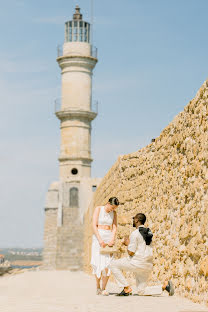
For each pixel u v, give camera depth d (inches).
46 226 2591.0
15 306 331.6
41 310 305.7
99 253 422.0
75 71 2768.2
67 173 2721.5
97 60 2812.5
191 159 380.5
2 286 624.1
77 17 2834.6
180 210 405.4
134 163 601.0
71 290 521.3
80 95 2755.9
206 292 326.6
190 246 369.1
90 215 1247.5
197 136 365.4
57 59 2807.6
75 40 2822.3
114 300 364.5
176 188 422.3
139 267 394.9
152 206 511.2
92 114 2763.3
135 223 410.9
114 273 405.1
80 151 2733.8
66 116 2751.0
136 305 328.8
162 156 481.7
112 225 427.5
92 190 2628.0
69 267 2443.4
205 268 329.7
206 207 335.6
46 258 2502.5
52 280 832.9
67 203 2615.7
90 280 830.5
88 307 319.3
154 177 512.4
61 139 2773.1
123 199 638.5
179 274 395.9
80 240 2480.3
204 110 350.3
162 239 459.2
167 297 383.9
